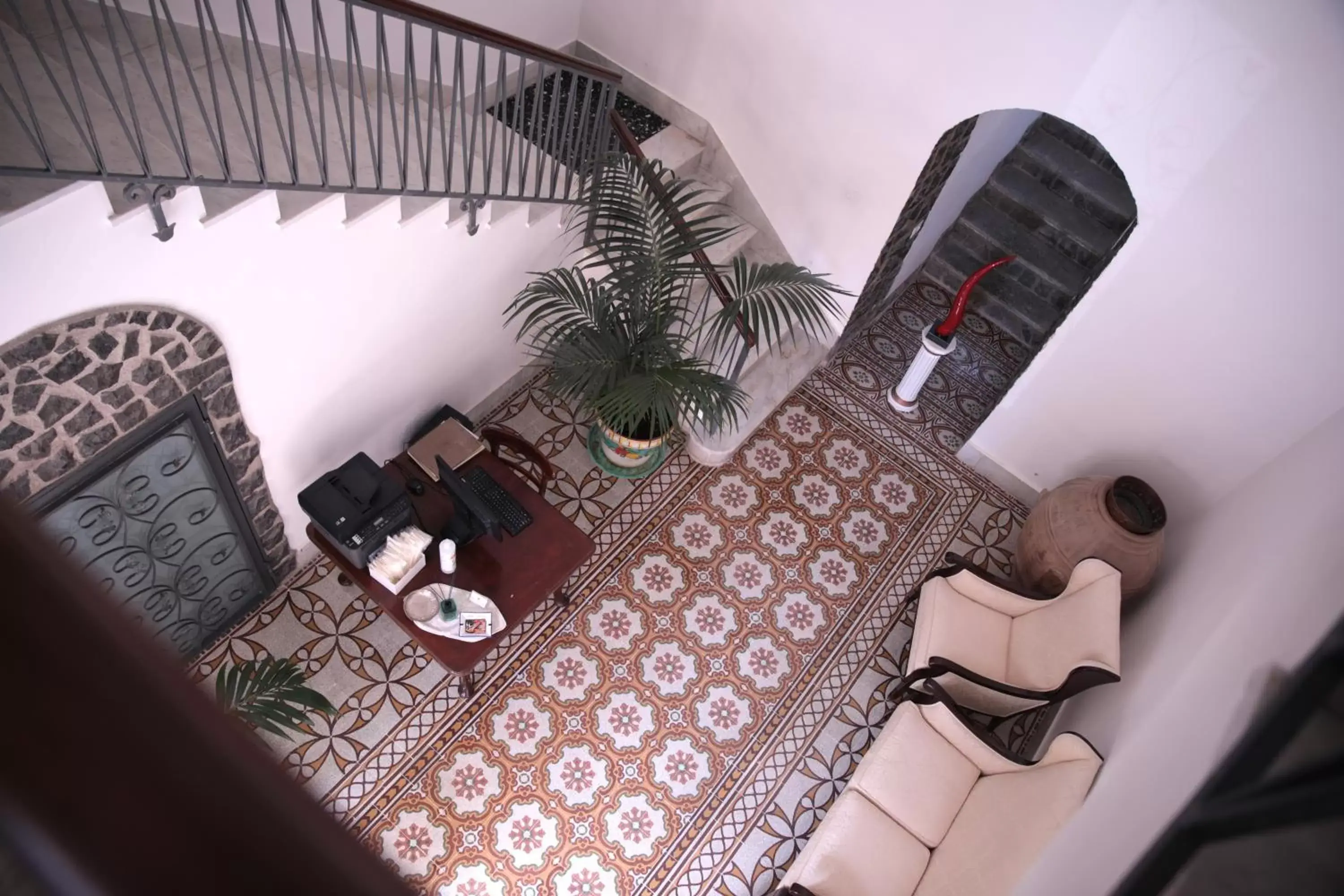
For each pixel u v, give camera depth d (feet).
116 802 0.82
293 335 11.71
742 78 17.48
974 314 22.25
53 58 10.34
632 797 14.33
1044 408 17.31
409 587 13.65
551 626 15.69
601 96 13.64
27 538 0.80
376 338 13.32
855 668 16.17
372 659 14.75
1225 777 2.57
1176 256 13.93
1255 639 8.00
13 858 0.78
